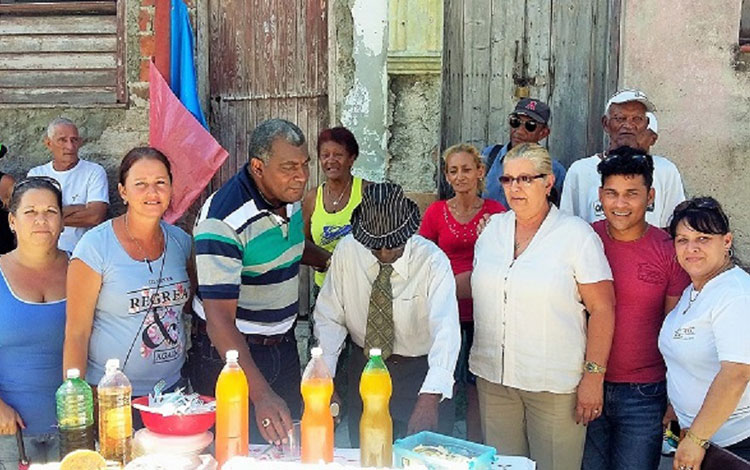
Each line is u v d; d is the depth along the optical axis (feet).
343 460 8.83
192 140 16.70
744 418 9.52
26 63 17.76
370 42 16.74
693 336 9.59
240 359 9.57
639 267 10.53
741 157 16.29
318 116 17.60
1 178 16.78
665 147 16.46
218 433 8.21
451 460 8.05
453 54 17.66
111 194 17.81
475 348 11.14
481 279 10.85
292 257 10.94
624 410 10.70
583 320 10.59
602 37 17.31
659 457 10.87
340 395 12.41
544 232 10.47
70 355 9.87
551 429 10.62
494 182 15.38
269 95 17.85
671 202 13.17
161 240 10.58
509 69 17.66
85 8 17.52
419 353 10.90
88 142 17.76
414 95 16.88
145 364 10.22
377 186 10.36
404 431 11.12
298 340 17.40
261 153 9.97
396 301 10.62
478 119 17.81
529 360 10.47
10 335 10.07
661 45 16.14
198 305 11.04
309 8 17.30
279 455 8.93
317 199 14.79
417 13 16.48
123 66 17.44
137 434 8.54
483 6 17.52
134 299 10.10
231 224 10.07
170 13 17.11
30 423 10.25
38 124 17.84
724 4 15.85
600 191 10.66
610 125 13.37
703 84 16.15
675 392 9.93
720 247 9.50
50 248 10.39
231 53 17.90
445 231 13.84
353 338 11.27
